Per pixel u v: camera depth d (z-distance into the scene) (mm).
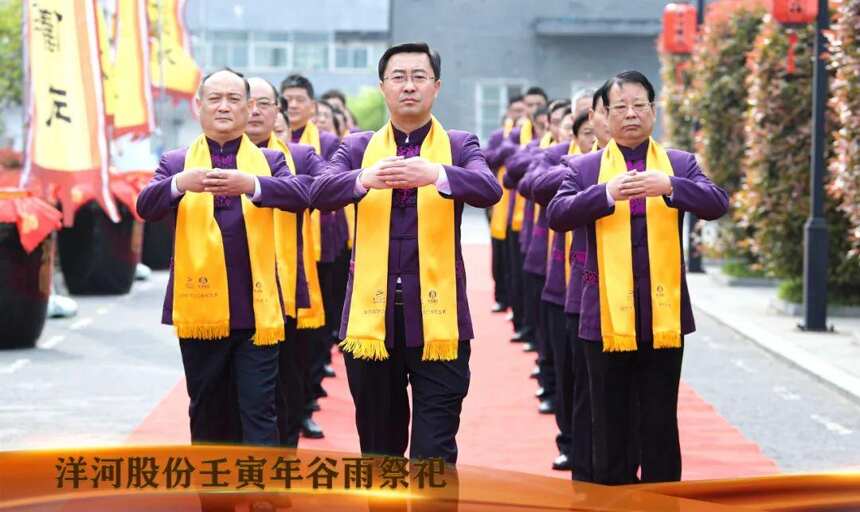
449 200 5461
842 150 11500
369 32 45250
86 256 16578
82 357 11578
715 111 18297
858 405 9406
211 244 5836
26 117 13148
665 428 5766
